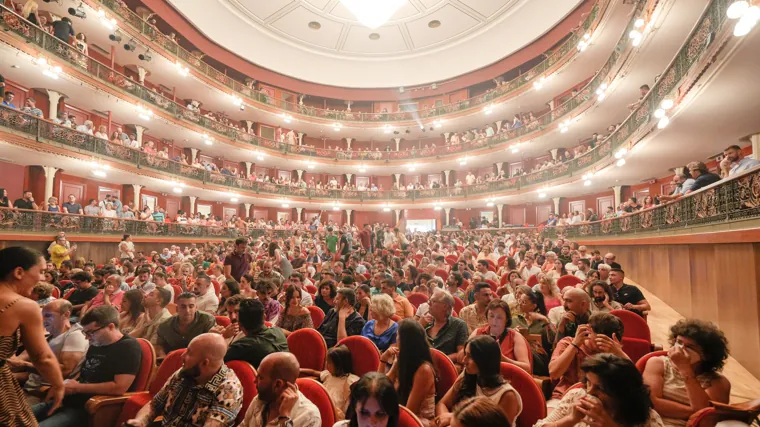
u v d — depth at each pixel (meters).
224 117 27.05
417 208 31.72
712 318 6.14
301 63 30.84
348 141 33.31
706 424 2.29
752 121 9.84
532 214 26.77
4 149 12.84
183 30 22.25
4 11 12.16
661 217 8.90
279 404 2.35
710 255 6.23
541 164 25.72
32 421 2.29
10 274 2.28
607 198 21.33
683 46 9.01
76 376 3.31
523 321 4.61
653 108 11.01
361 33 29.31
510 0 25.00
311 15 27.11
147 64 20.09
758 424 2.27
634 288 5.66
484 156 27.61
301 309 4.82
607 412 1.82
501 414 1.47
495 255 15.38
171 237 18.69
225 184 24.62
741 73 7.49
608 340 2.94
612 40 17.22
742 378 4.69
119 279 5.68
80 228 13.74
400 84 32.28
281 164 30.48
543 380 3.56
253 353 3.34
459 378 2.77
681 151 12.60
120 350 3.23
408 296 6.66
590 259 9.62
